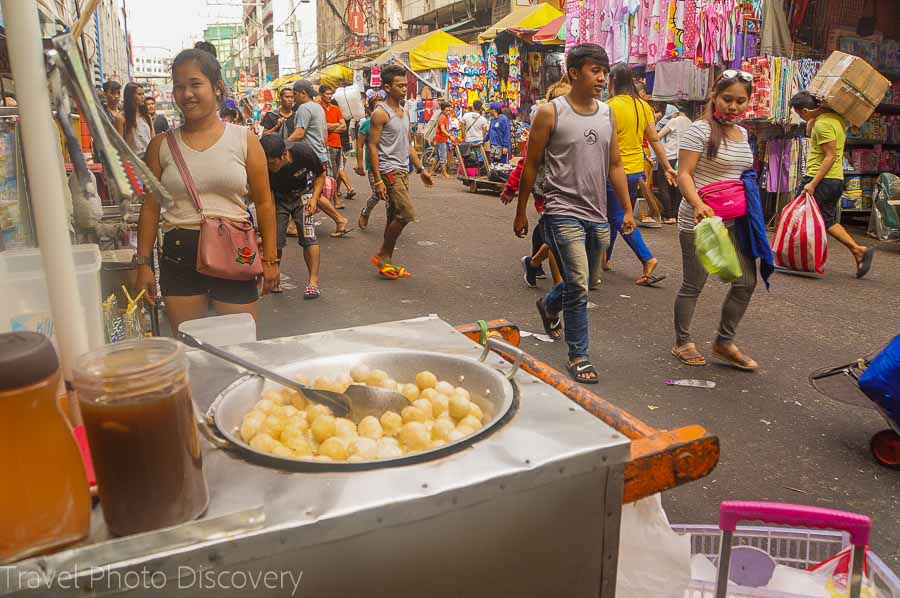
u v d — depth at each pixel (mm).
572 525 1173
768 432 3461
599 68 3777
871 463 3162
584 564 1211
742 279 4145
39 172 1087
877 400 2998
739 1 8781
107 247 3197
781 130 8961
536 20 14312
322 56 43688
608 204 6078
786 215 6652
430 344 1686
